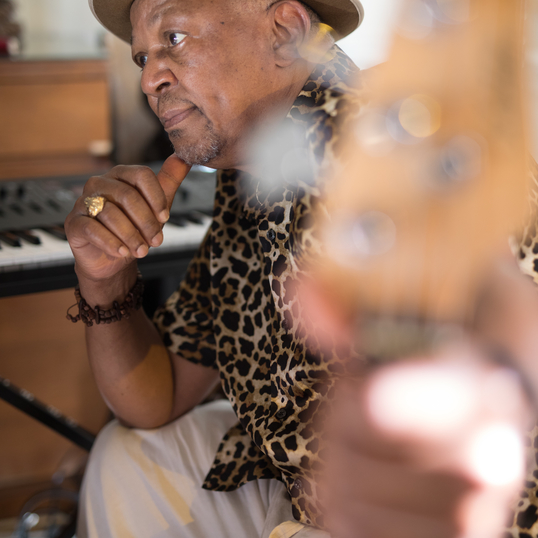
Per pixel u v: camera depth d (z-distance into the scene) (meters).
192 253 1.36
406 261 0.52
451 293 0.52
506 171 0.51
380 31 0.62
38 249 1.23
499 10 0.52
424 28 0.52
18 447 1.71
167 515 1.00
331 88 0.77
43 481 1.74
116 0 0.99
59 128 2.75
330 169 0.72
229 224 1.03
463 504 0.54
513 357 0.56
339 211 0.56
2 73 2.61
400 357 0.54
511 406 0.56
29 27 3.36
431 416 0.54
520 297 0.56
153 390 1.06
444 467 0.54
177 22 0.82
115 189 0.85
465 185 0.50
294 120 0.79
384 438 0.54
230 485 1.01
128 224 0.83
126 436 1.10
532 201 0.70
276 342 0.90
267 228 0.88
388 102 0.52
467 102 0.50
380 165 0.52
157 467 1.05
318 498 0.84
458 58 0.51
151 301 1.77
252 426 0.95
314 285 0.75
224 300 1.03
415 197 0.51
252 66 0.84
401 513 0.54
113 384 1.04
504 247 0.57
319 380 0.85
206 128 0.86
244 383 1.00
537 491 0.71
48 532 1.63
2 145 2.69
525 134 0.53
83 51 2.96
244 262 1.02
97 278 0.93
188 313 1.12
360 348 0.60
